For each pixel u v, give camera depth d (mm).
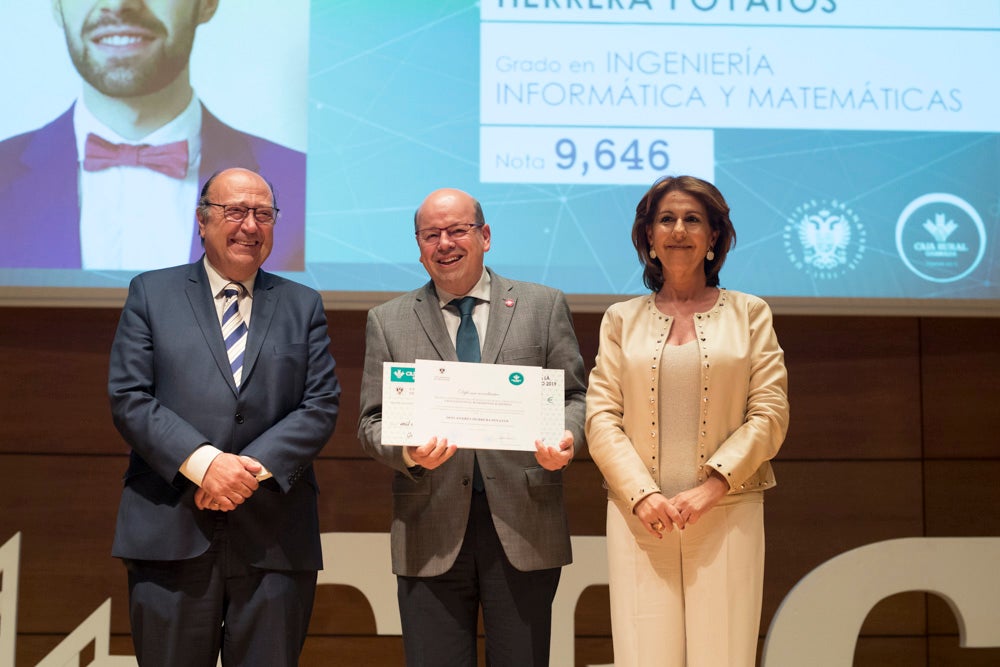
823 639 3141
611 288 3285
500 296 2451
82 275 3188
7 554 3213
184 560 2221
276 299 2420
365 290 3248
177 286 2367
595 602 3428
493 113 3312
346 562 3164
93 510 3340
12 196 3191
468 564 2342
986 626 3184
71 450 3350
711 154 3328
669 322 2371
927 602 3457
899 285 3305
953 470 3451
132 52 3256
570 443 2219
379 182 3281
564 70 3334
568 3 3354
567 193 3305
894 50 3385
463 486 2326
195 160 3238
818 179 3330
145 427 2186
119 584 3328
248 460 2186
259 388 2299
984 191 3354
